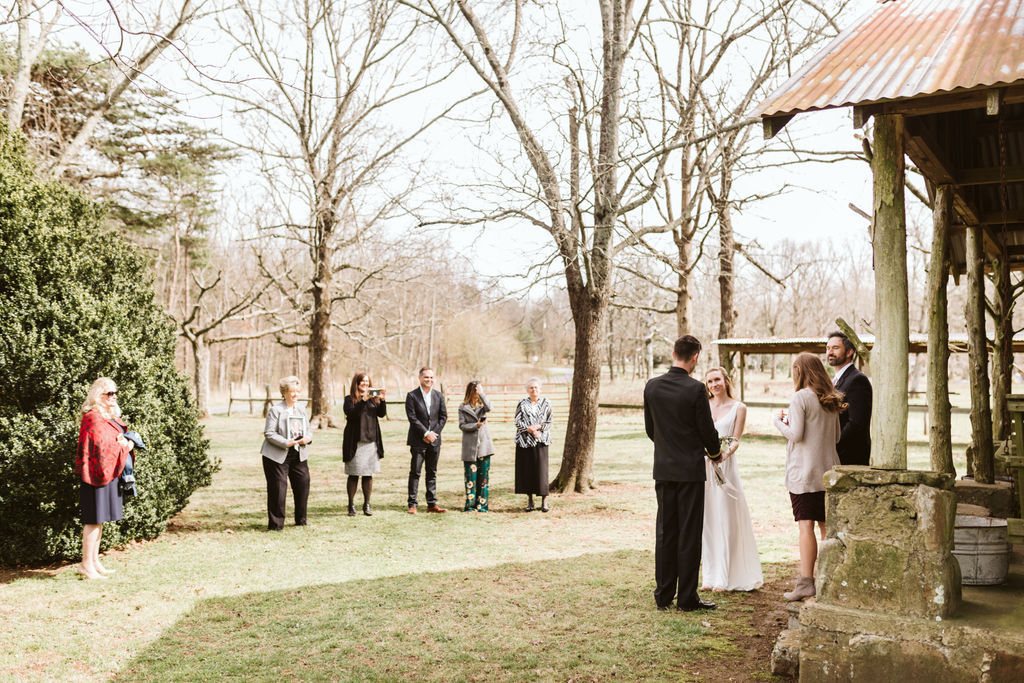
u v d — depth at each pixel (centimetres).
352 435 999
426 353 6028
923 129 491
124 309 825
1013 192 679
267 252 3372
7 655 484
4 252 741
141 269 907
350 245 2584
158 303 927
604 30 1198
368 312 3581
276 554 775
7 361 715
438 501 1134
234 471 1477
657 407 573
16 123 1187
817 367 545
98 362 759
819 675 398
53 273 765
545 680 440
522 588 640
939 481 388
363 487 1009
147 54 1154
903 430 411
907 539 390
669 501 572
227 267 4597
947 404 577
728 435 629
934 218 600
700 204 1584
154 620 557
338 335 4919
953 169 586
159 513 846
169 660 477
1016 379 4594
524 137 1141
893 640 382
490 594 621
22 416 714
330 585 653
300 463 936
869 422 554
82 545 702
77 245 817
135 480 792
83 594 625
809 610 403
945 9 548
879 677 384
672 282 2205
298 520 937
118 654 488
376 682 439
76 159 1602
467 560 747
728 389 647
